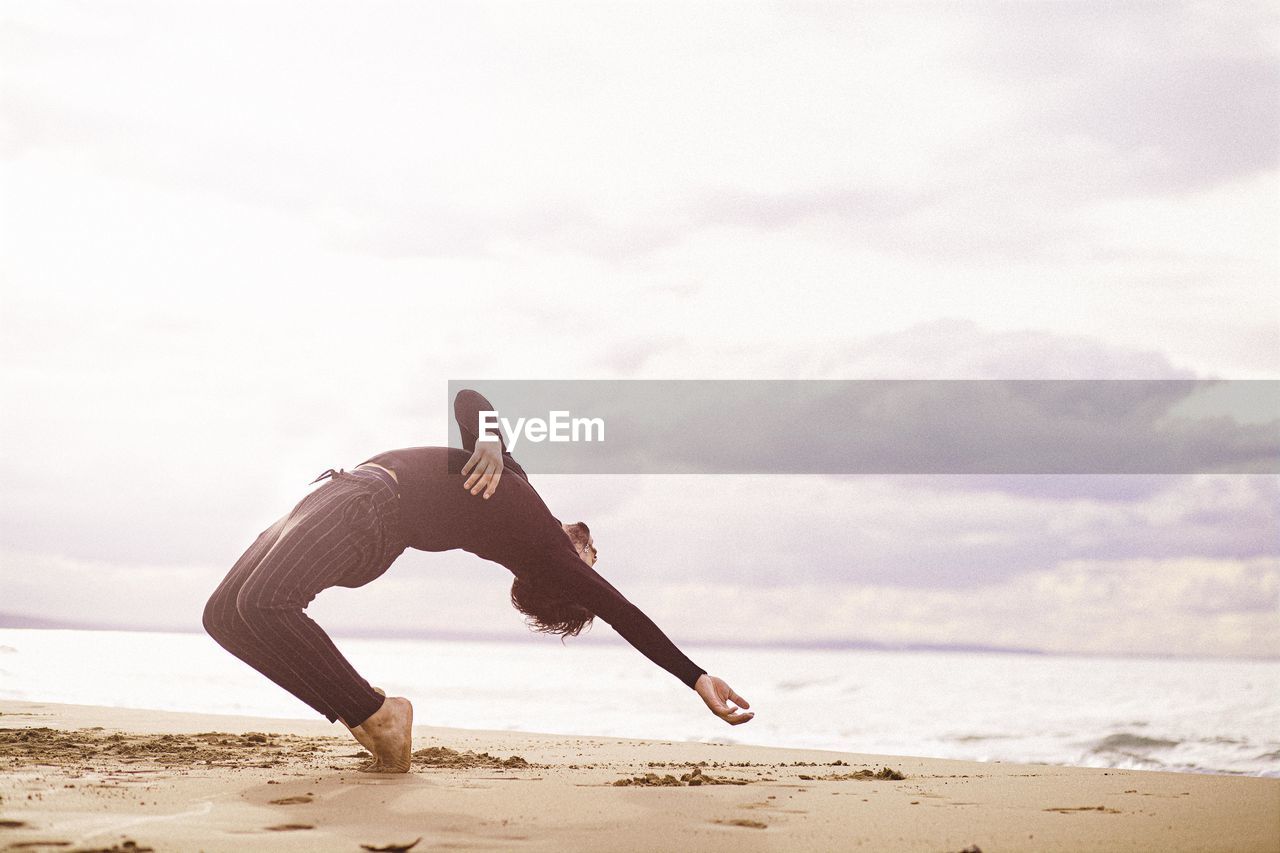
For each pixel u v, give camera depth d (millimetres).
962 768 3646
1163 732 7781
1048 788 2912
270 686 9258
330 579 2832
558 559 2977
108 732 3982
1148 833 2135
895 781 3105
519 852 1838
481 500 2955
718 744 4711
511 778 2910
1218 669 23938
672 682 14977
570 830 2072
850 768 3566
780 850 1922
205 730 4273
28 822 1972
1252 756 6613
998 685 15500
